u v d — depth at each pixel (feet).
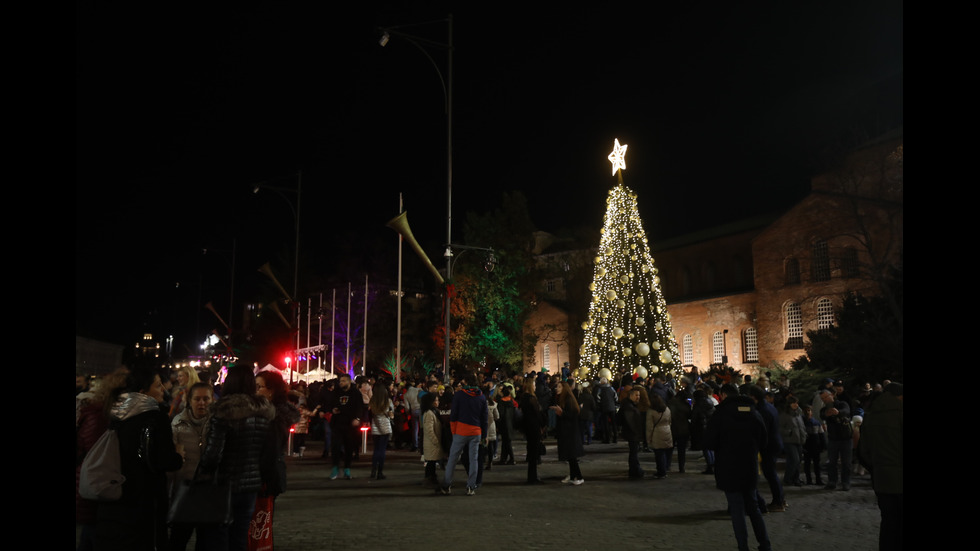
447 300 83.05
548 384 92.79
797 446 50.52
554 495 45.80
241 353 246.06
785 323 176.35
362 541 31.22
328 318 245.86
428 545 30.42
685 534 33.22
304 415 73.36
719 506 41.39
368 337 240.53
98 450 19.69
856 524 36.04
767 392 53.93
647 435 55.01
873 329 114.21
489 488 49.29
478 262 182.70
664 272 235.20
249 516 21.77
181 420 22.85
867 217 158.51
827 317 166.81
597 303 119.34
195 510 20.20
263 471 22.47
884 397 24.12
